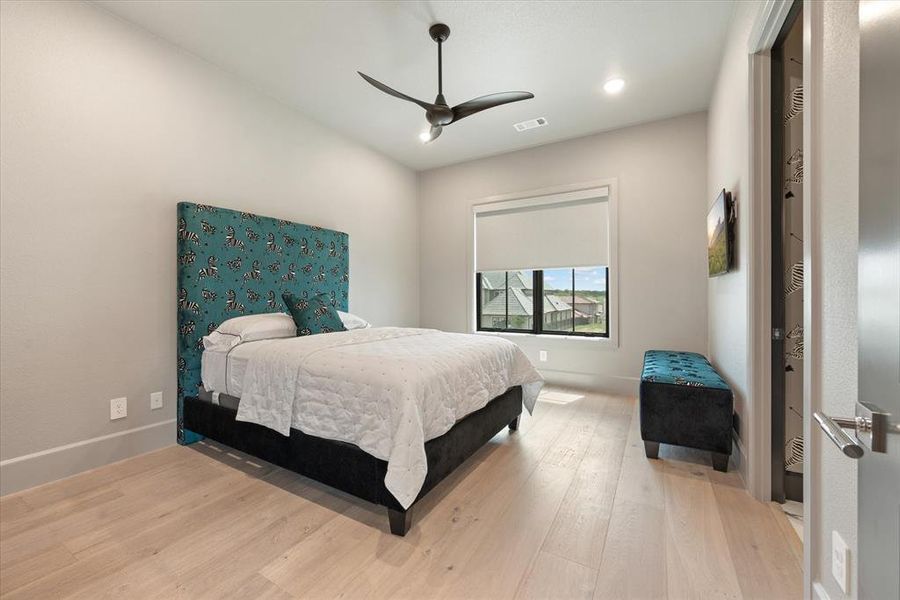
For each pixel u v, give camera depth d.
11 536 1.60
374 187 4.36
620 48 2.60
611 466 2.26
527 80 2.98
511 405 2.68
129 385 2.37
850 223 0.94
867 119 0.64
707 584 1.34
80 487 2.01
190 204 2.58
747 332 1.94
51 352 2.06
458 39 2.52
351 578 1.37
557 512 1.78
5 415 1.92
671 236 3.58
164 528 1.66
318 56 2.71
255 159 3.10
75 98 2.14
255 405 2.12
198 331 2.61
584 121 3.65
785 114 1.86
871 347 0.63
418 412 1.66
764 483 1.88
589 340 3.97
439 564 1.45
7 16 1.92
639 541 1.57
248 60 2.75
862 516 0.67
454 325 4.84
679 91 3.12
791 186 1.86
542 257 4.26
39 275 2.02
